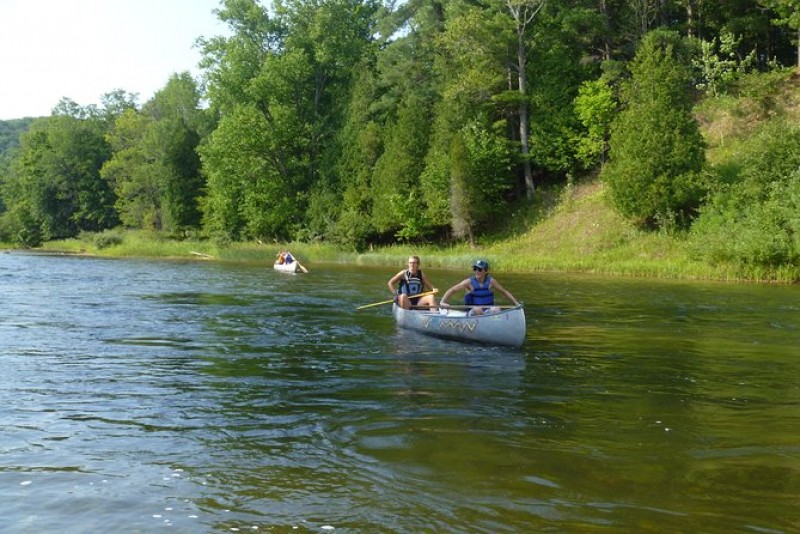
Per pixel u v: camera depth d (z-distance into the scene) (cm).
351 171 4275
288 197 4691
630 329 1157
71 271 2828
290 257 2906
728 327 1176
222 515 397
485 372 806
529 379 766
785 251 2181
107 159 7100
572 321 1257
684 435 548
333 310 1443
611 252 2862
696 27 3769
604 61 3475
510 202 3847
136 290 1919
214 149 4625
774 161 2503
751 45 3816
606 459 489
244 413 619
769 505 406
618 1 3909
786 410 628
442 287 2002
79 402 659
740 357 902
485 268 1078
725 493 425
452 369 825
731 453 501
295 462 486
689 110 2961
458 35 3638
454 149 3453
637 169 2833
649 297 1692
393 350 963
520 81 3725
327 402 660
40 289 1948
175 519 392
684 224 2809
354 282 2209
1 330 1150
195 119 6388
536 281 2234
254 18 4950
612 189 2955
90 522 389
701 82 3606
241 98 4822
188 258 4209
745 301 1593
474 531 373
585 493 425
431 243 3825
